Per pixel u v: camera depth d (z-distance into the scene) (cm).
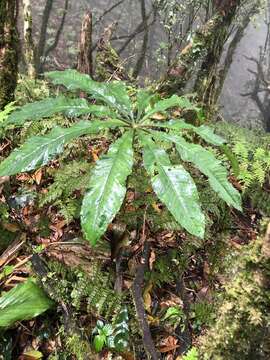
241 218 300
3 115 290
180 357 200
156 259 235
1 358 196
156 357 193
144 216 229
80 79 208
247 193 311
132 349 199
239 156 326
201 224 158
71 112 193
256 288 146
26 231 245
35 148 175
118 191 160
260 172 311
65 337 205
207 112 402
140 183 239
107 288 212
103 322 207
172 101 210
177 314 217
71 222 255
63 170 254
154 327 214
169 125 198
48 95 413
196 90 396
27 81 438
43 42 903
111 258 219
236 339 154
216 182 173
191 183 166
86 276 213
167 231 245
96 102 364
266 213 304
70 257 222
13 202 261
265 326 148
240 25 800
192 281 240
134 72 820
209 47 379
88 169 255
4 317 186
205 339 167
